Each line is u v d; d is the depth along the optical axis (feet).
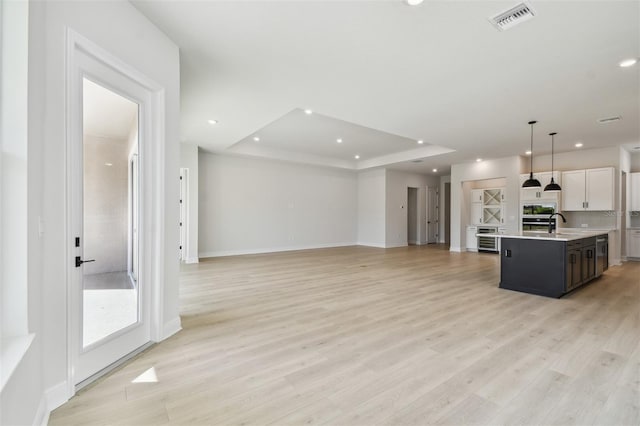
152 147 8.56
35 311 5.32
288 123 19.36
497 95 13.23
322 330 9.86
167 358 7.88
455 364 7.67
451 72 11.18
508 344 8.82
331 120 18.63
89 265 6.90
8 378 3.99
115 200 7.71
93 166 7.00
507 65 10.65
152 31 8.38
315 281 16.76
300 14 8.00
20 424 4.47
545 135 19.29
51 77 5.74
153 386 6.61
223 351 8.32
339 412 5.81
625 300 13.26
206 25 8.49
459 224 29.99
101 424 5.40
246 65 10.73
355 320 10.78
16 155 5.05
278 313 11.48
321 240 32.71
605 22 8.21
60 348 5.92
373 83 12.12
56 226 5.86
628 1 7.36
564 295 14.08
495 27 8.50
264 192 28.50
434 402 6.12
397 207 34.53
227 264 22.11
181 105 14.48
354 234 35.78
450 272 19.36
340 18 8.15
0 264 4.95
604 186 21.45
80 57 6.51
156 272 8.70
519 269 14.75
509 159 26.08
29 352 4.88
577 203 22.58
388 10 7.83
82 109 6.56
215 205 25.84
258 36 9.01
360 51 9.81
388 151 28.07
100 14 6.74
